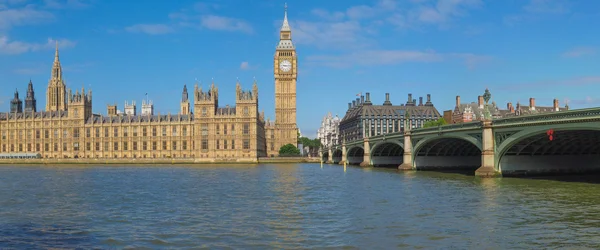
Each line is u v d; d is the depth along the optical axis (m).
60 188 74.69
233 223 41.19
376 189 68.44
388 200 55.00
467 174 98.44
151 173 121.50
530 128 70.12
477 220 40.97
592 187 64.12
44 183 85.31
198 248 32.50
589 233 35.53
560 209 45.97
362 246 32.50
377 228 38.22
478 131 82.75
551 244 32.44
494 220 40.84
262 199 58.16
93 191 69.50
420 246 32.31
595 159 88.12
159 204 53.91
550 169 84.69
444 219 41.69
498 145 79.19
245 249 32.16
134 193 66.31
